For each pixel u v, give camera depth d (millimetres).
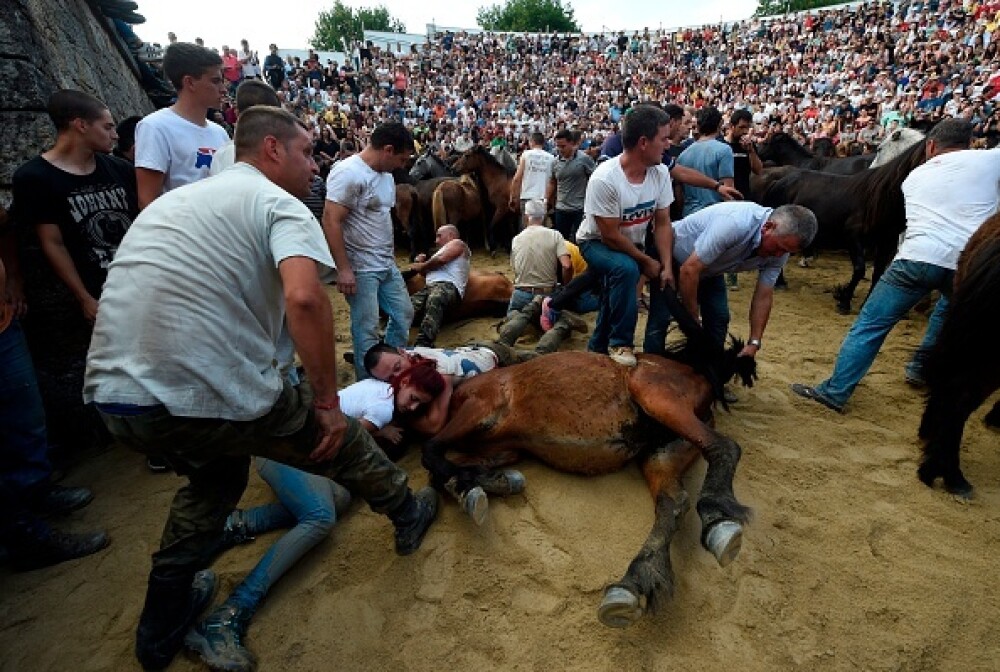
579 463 2736
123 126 3939
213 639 2031
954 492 2740
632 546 2404
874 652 1978
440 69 32312
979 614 2109
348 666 2018
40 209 2814
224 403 1674
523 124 20984
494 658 2014
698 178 4652
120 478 3191
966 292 2594
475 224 9523
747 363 3109
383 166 3381
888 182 4832
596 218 3340
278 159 1932
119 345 1637
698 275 3164
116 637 2176
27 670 2070
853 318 5461
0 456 2615
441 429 2902
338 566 2422
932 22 22406
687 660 1962
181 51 2984
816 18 27797
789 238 2891
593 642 2035
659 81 28375
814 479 2850
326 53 30172
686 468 2648
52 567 2537
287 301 1621
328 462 2066
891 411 3572
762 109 20875
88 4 5754
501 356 3520
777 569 2301
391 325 3961
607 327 3883
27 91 3213
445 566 2377
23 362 2586
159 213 1710
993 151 3248
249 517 2592
